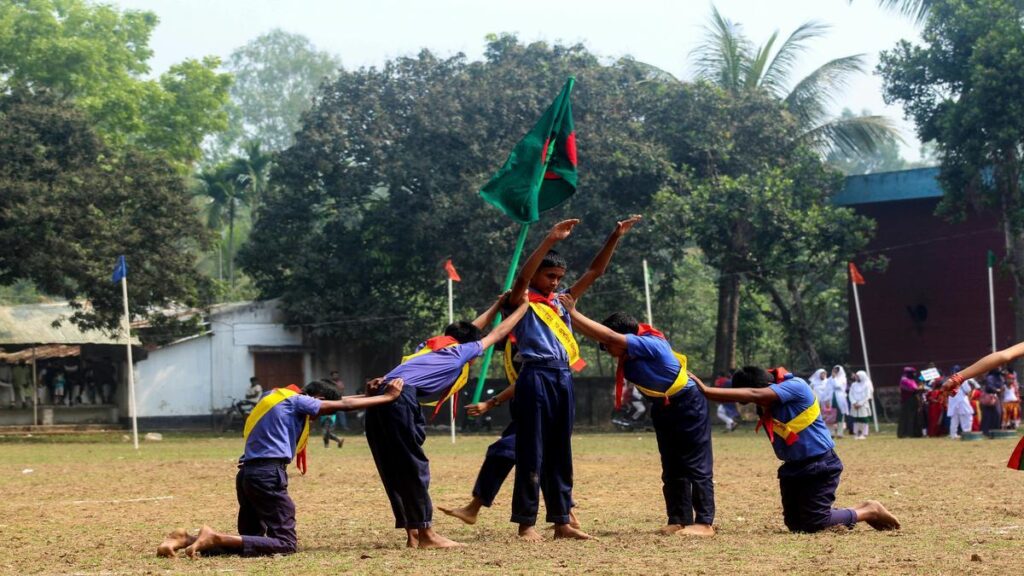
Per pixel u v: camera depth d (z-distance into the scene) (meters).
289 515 8.32
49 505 12.78
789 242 34.28
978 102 30.50
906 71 32.81
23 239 30.08
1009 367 33.59
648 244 35.84
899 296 37.66
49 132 31.77
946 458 19.42
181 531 8.26
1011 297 35.75
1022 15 33.41
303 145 39.00
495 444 9.21
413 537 8.59
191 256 33.94
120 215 32.72
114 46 46.94
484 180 36.06
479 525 10.24
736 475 16.17
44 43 43.28
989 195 32.38
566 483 8.85
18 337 36.50
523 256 35.97
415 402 8.52
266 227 39.47
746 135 37.47
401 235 38.38
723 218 34.38
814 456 8.97
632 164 36.09
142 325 38.97
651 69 40.78
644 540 8.70
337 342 41.66
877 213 38.09
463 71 39.72
